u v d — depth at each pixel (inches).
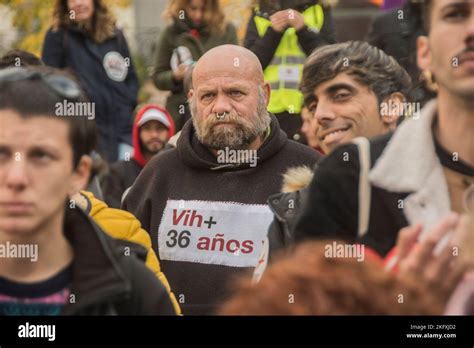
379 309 68.9
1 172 105.7
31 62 207.3
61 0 278.2
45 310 107.9
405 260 122.3
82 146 109.3
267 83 184.4
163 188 184.7
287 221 156.8
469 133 129.2
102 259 108.7
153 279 116.3
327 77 169.9
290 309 68.5
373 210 131.0
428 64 133.3
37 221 106.4
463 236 121.6
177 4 273.7
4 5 339.9
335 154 133.0
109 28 281.1
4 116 105.4
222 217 179.0
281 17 253.6
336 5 288.4
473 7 128.4
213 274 177.6
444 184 129.9
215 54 182.2
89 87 276.7
